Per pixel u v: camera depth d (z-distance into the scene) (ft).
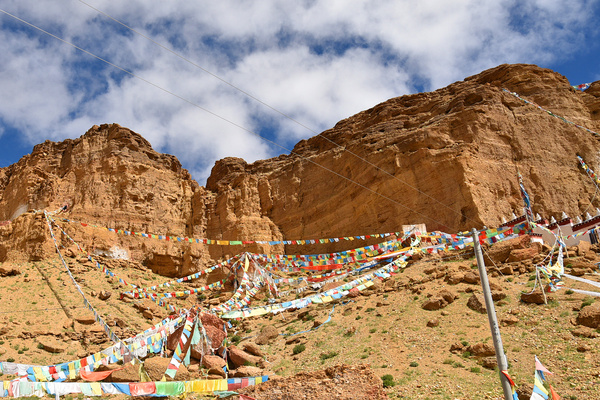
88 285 154.92
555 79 185.68
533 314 87.66
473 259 119.03
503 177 155.94
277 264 138.72
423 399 70.59
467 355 80.48
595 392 65.46
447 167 152.66
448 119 171.01
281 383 74.28
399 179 162.20
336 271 141.69
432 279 111.86
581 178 160.66
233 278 152.46
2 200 240.73
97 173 224.94
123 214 211.82
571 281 96.78
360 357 87.56
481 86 181.68
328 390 70.59
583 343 76.18
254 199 221.25
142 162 235.40
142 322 131.85
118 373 82.74
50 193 217.97
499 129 167.53
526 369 74.28
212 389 65.36
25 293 143.54
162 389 63.52
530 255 109.40
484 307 92.53
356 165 185.47
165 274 199.62
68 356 108.27
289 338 105.60
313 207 199.00
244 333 118.73
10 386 57.57
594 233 116.57
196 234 215.92
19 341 113.19
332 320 107.76
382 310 104.42
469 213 142.92
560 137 169.68
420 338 88.89
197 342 95.91
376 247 124.47
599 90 187.21
